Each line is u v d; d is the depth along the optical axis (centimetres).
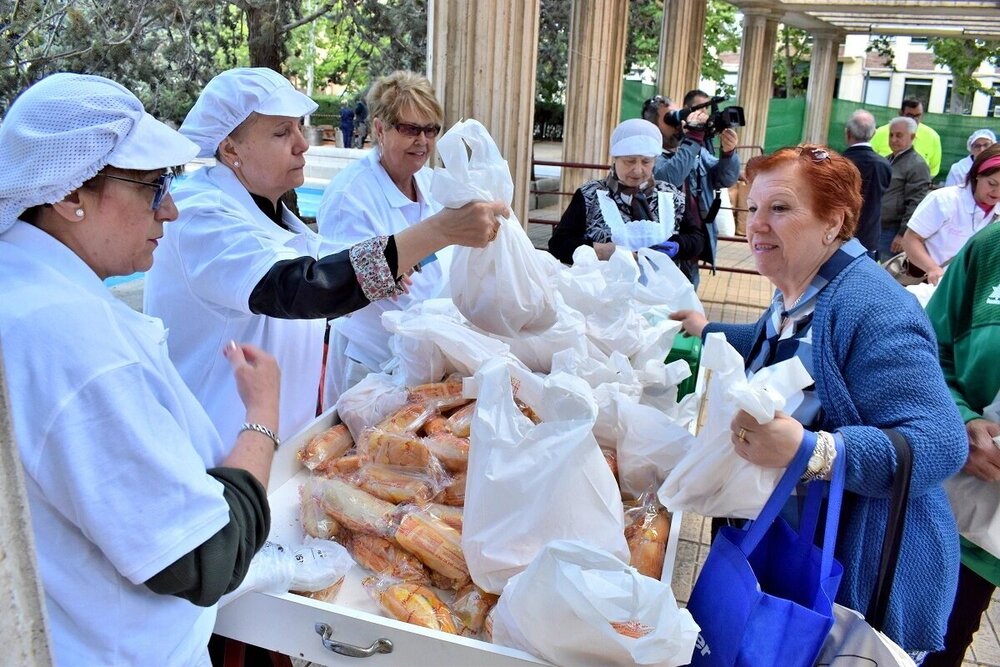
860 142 664
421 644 143
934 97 3203
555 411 166
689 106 561
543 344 222
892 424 153
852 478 148
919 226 496
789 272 174
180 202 196
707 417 163
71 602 111
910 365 154
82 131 109
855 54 3203
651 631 130
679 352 282
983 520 198
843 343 161
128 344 112
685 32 1120
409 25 1125
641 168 394
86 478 105
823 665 148
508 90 519
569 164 854
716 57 2548
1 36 532
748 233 179
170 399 118
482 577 156
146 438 108
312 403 234
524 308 220
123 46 644
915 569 164
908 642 166
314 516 178
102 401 106
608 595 129
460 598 161
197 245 190
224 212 194
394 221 285
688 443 187
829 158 169
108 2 640
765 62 1474
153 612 120
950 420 152
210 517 113
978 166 436
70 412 104
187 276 193
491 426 161
